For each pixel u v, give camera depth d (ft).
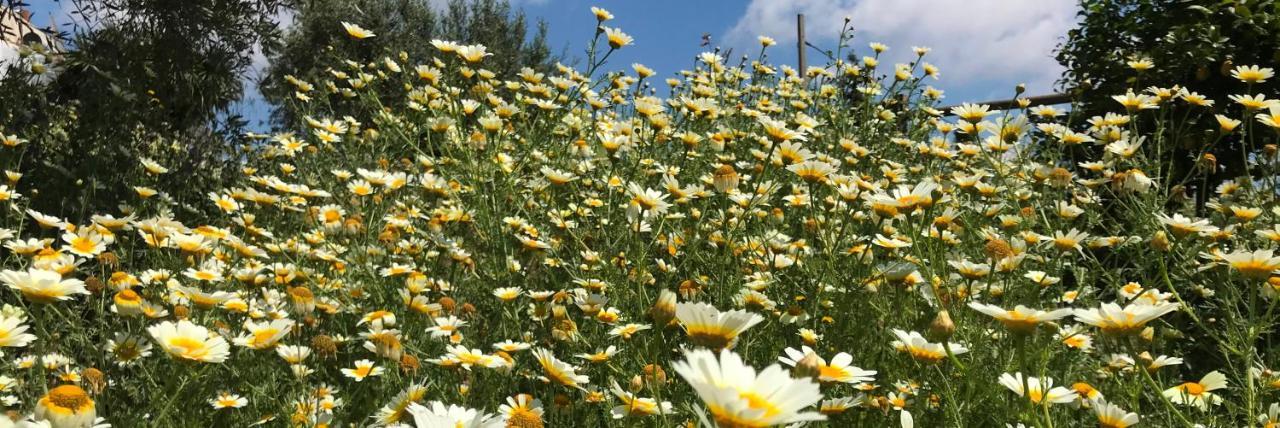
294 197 13.41
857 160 16.57
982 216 12.09
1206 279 11.23
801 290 10.58
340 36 35.40
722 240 11.80
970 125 12.90
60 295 5.08
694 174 16.22
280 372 9.14
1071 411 8.05
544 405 8.87
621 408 7.00
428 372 9.18
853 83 22.16
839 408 6.55
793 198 12.77
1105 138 12.81
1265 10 17.34
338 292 11.74
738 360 3.15
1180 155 17.49
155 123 20.56
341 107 25.59
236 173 21.91
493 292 11.19
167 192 19.38
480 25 46.70
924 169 16.80
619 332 8.61
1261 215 11.32
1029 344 7.63
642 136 13.50
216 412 7.85
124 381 8.05
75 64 19.44
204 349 5.19
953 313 8.36
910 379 8.77
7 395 7.97
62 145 18.84
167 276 8.79
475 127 15.02
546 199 14.57
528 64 47.70
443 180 13.58
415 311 9.78
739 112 19.31
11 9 18.33
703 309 4.40
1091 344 8.97
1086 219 13.25
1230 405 7.92
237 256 10.56
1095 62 19.30
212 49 21.31
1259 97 11.71
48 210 16.87
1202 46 16.96
